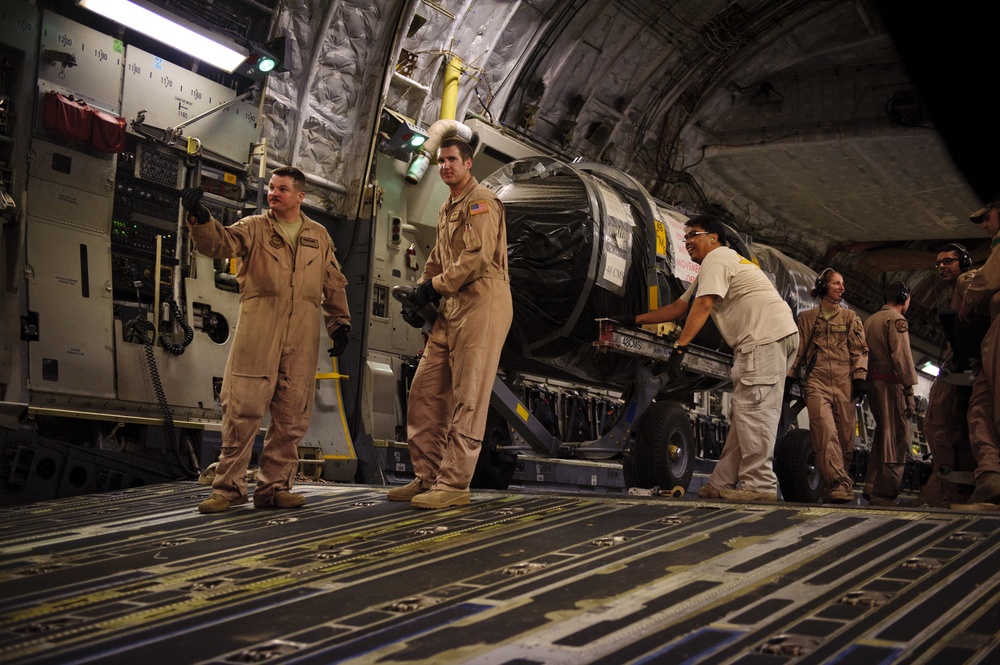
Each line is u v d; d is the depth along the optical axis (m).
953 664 1.71
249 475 6.25
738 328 5.22
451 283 4.44
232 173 7.64
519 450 6.95
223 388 4.69
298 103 8.14
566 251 6.30
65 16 6.58
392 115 8.62
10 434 5.65
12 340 5.92
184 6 7.14
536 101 10.56
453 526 3.73
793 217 15.82
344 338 5.10
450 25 8.96
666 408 6.61
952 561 2.58
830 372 6.58
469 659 1.88
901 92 11.96
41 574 2.90
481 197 4.59
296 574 2.83
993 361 4.49
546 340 6.45
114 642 2.09
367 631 2.13
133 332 6.73
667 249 7.00
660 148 12.48
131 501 5.11
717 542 3.09
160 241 6.99
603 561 2.86
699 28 11.08
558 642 1.98
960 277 5.53
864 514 3.53
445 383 4.82
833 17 11.43
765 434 5.04
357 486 5.87
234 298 7.55
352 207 8.51
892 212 15.33
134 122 6.87
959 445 5.98
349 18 8.13
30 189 6.24
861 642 1.88
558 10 9.88
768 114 12.89
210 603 2.46
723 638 1.96
